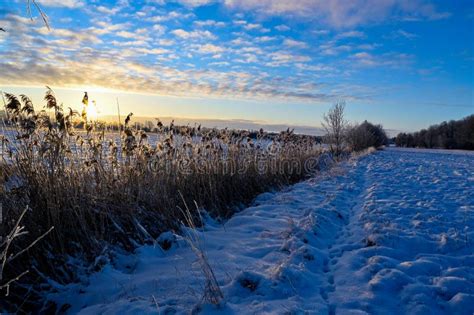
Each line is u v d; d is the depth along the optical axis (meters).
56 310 3.85
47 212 4.43
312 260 4.50
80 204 4.86
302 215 6.79
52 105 4.68
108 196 5.46
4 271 3.96
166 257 4.93
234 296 3.49
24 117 4.57
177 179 7.16
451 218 6.61
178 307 3.26
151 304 3.38
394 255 4.73
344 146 30.83
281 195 9.16
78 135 5.50
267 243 5.20
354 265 4.40
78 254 4.61
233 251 4.93
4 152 4.53
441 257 4.65
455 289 3.69
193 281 3.87
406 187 10.52
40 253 4.31
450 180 12.34
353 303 3.45
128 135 5.84
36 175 4.60
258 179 10.03
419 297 3.49
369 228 5.86
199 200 7.39
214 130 9.47
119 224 5.29
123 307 3.37
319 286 3.85
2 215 4.00
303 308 3.24
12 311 3.72
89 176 5.34
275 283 3.65
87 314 3.43
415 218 6.59
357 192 10.12
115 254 4.82
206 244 5.32
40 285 4.08
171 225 6.03
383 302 3.46
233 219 6.90
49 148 4.62
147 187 6.23
